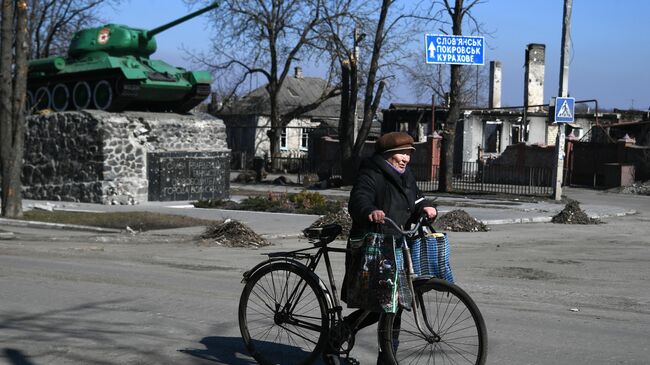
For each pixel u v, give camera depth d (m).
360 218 5.13
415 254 5.19
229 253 13.01
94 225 17.19
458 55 28.86
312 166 45.41
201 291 9.07
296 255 5.69
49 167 24.89
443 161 31.28
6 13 18.06
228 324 7.30
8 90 18.45
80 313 7.75
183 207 22.55
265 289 5.82
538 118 50.31
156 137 24.88
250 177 41.41
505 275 10.77
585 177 39.31
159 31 25.58
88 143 23.86
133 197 23.88
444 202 26.08
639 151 37.03
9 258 11.91
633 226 18.94
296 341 6.02
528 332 7.07
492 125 49.28
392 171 5.30
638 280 10.48
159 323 7.32
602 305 8.59
